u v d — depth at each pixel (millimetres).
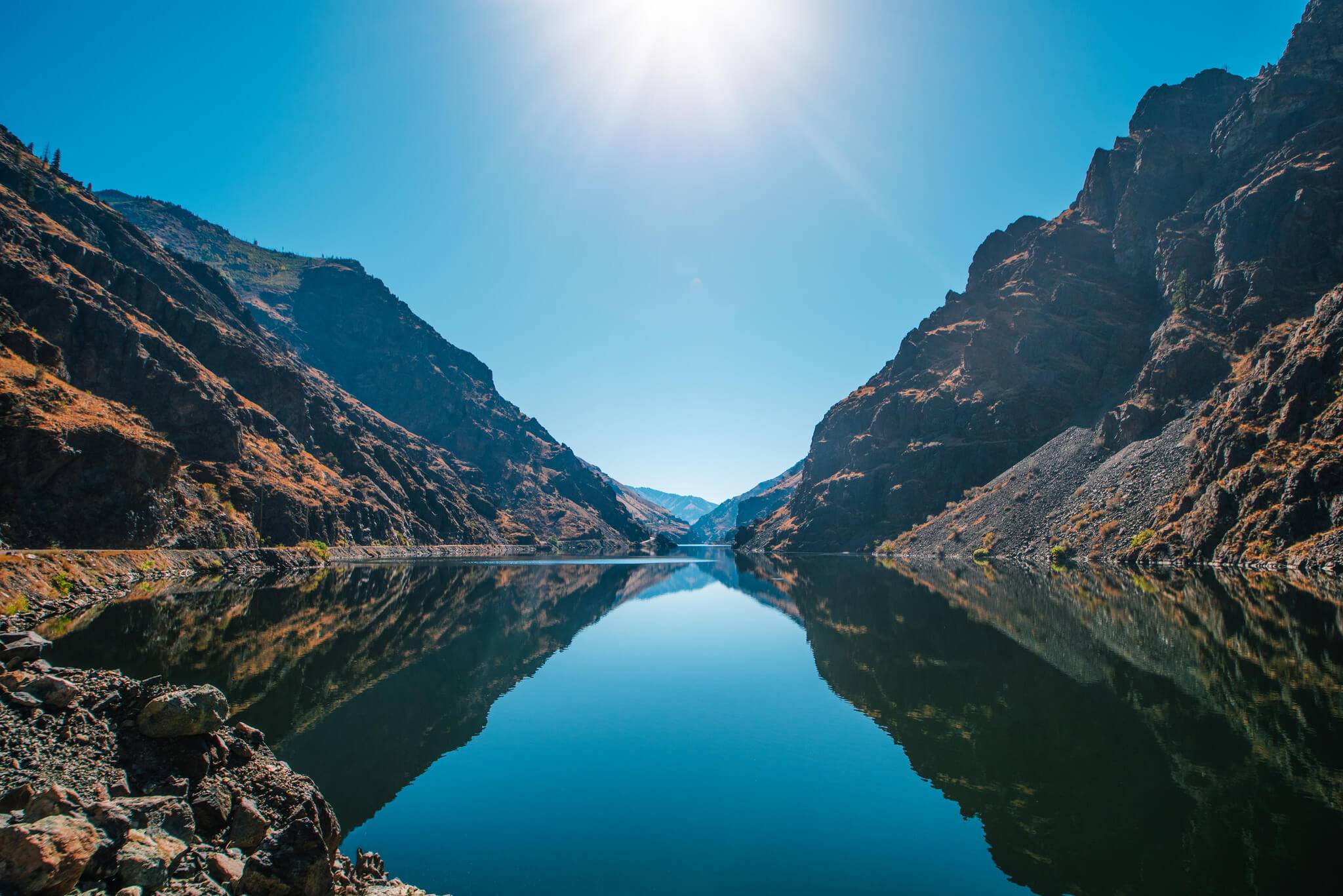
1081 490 143000
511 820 20391
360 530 193875
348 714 31750
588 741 28000
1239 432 103750
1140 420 144250
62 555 74938
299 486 176000
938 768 23844
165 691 16516
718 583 115438
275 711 31750
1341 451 86125
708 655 47344
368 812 21000
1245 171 184125
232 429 156750
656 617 70125
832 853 18031
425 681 38875
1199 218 189250
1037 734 26734
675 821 20094
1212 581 74625
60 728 14539
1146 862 16547
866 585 96938
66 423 95375
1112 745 24922
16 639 16734
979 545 154875
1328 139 164625
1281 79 187250
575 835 19312
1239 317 144875
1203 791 20312
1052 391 193000
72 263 173625
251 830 14109
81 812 12148
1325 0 192750
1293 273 147875
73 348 134000
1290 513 86250
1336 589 61344
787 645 50656
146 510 105312
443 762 25438
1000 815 19781
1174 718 27312
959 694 33625
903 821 19797
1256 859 16375
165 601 68688
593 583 117062
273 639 49875
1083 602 64125
